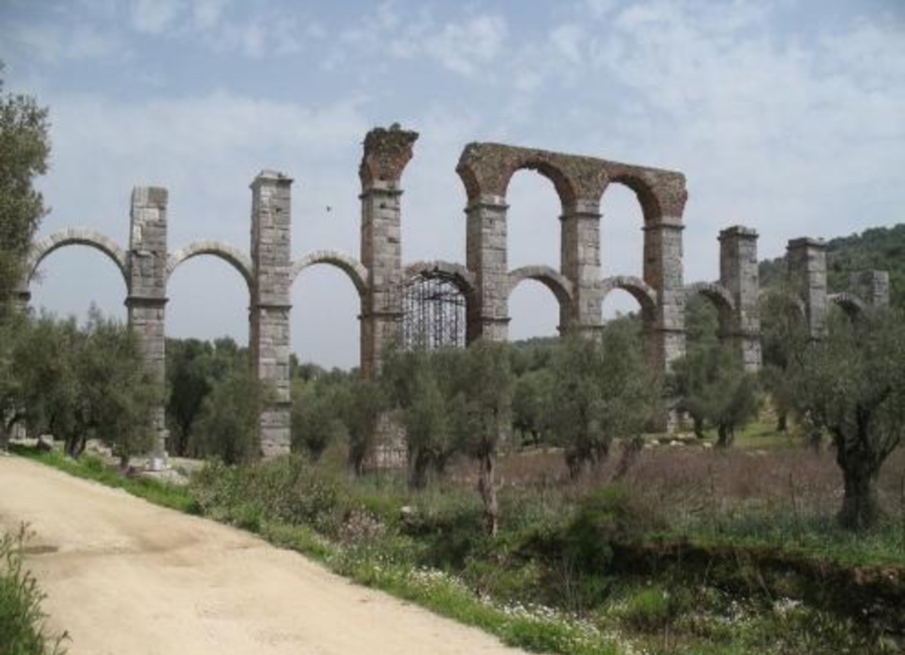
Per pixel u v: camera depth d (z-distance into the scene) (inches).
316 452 2198.6
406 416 1286.9
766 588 670.5
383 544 887.1
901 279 3154.5
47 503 872.3
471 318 2057.1
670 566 739.4
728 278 2422.5
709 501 920.3
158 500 942.4
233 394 1744.6
